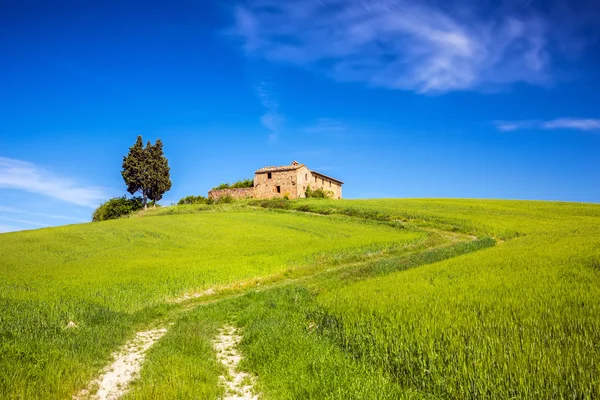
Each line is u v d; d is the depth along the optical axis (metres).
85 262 28.27
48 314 13.30
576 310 9.40
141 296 16.86
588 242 23.66
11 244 38.16
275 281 21.42
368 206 61.47
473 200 76.12
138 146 84.94
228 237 40.84
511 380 6.13
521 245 26.14
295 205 63.59
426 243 33.50
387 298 12.38
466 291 12.62
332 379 7.35
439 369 7.05
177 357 9.20
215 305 15.65
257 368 8.84
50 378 8.04
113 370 9.30
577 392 5.70
